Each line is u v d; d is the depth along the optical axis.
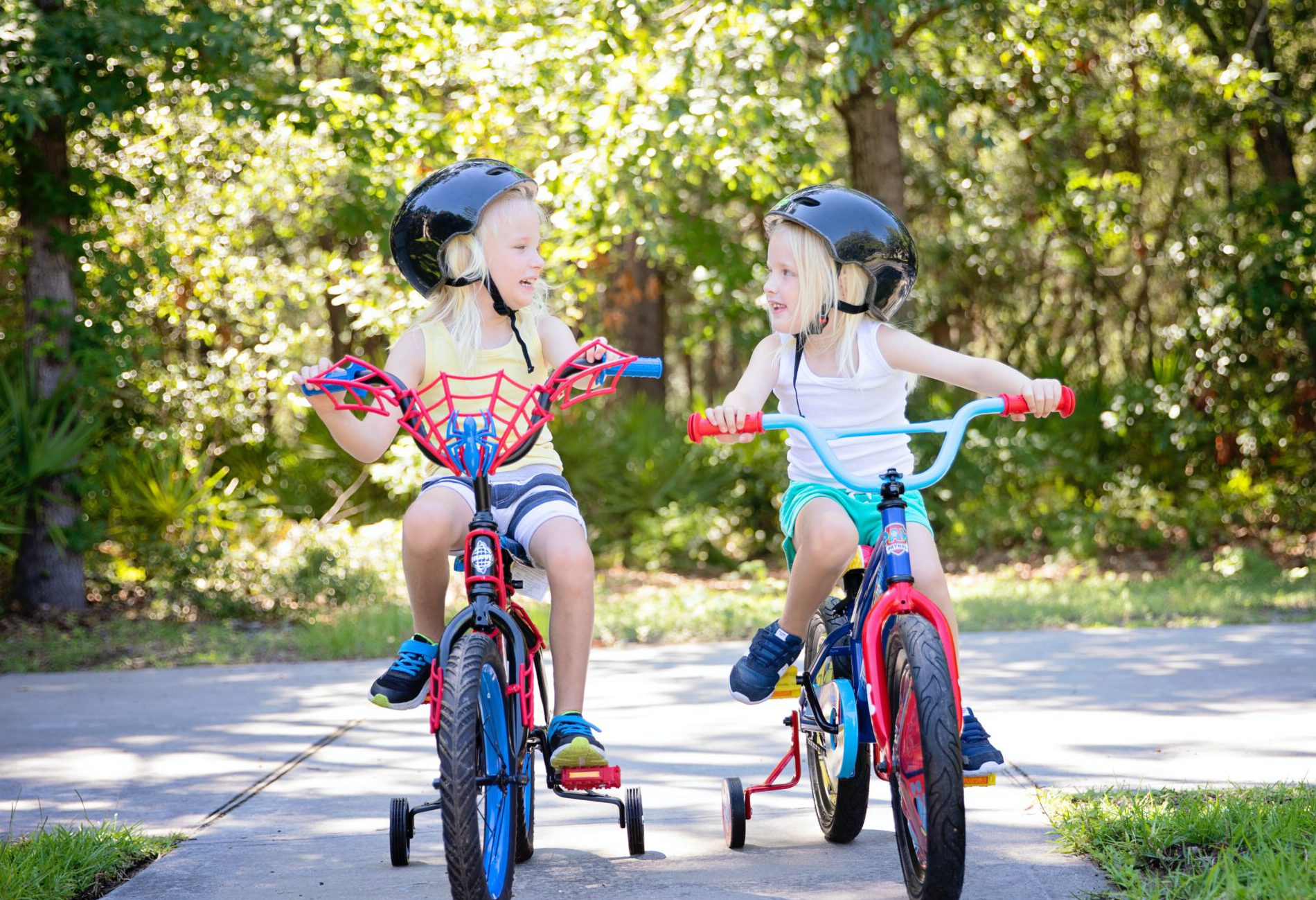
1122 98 16.14
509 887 3.44
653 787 5.15
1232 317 14.98
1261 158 15.62
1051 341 22.09
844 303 3.83
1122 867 3.60
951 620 3.67
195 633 11.20
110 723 7.15
